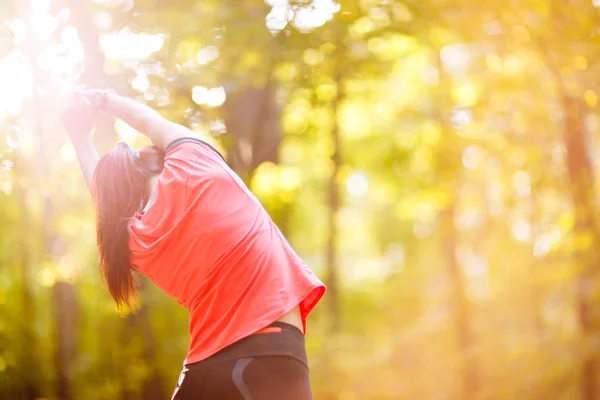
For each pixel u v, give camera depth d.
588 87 6.62
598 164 8.93
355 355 11.40
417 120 8.70
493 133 8.29
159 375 7.96
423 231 19.06
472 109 8.22
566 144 7.67
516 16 6.56
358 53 6.64
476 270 12.00
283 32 5.88
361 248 24.80
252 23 5.66
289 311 2.03
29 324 8.23
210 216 2.11
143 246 2.18
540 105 7.88
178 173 2.19
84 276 8.18
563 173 8.00
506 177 8.66
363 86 8.17
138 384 8.00
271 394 1.94
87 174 2.61
